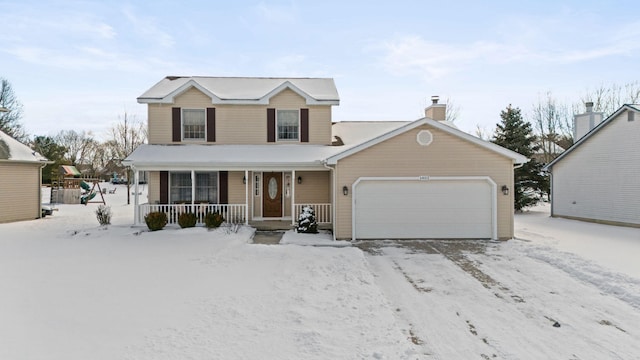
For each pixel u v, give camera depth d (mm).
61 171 29500
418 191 12719
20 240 11750
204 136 15711
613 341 5090
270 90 16500
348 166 12648
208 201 15492
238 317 5566
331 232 13836
